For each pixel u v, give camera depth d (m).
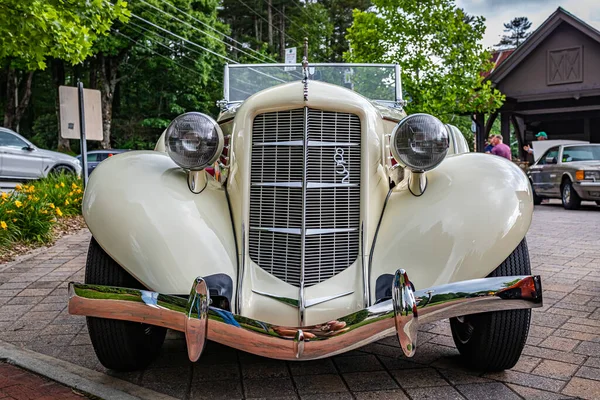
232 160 3.31
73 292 2.93
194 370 3.35
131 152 3.48
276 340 2.62
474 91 14.97
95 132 8.91
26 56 8.40
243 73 5.18
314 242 3.11
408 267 3.03
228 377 3.23
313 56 48.84
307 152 3.12
